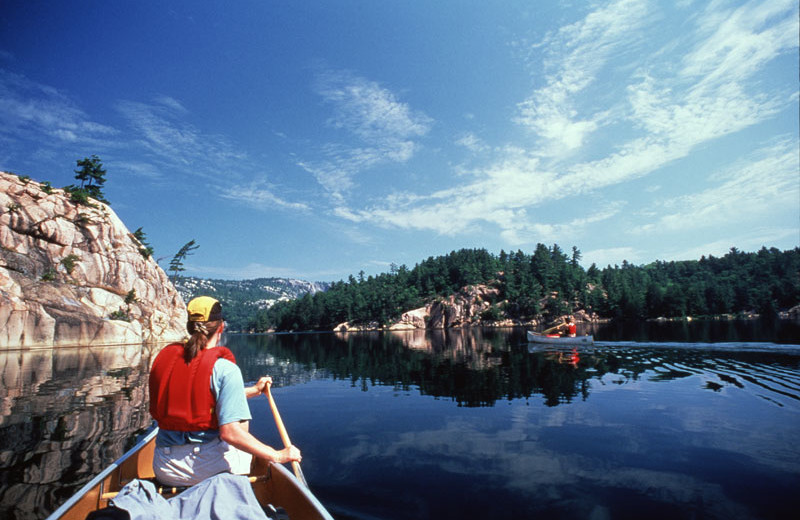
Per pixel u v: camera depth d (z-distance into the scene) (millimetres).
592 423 6309
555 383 10203
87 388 10461
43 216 38406
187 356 2215
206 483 2029
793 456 4566
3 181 37531
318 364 18328
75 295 38312
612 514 3389
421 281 148125
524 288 121375
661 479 4082
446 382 11250
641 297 105750
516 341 30609
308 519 2316
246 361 21141
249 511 1878
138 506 1850
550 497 3779
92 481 2574
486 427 6348
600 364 13578
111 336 37781
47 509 3443
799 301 98750
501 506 3629
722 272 142500
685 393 8344
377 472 4566
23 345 30859
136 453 3268
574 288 124500
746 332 31859
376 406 8258
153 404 2256
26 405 8133
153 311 49094
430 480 4297
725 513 3322
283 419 7270
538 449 5191
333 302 142125
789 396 7824
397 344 34844
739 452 4773
